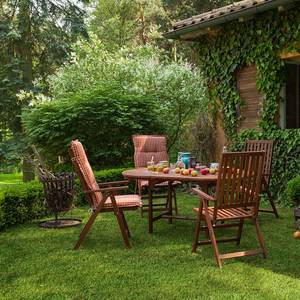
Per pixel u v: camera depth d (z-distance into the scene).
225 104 7.91
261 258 3.82
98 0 20.23
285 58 6.72
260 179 3.80
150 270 3.55
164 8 18.12
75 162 4.26
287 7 6.27
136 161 6.64
